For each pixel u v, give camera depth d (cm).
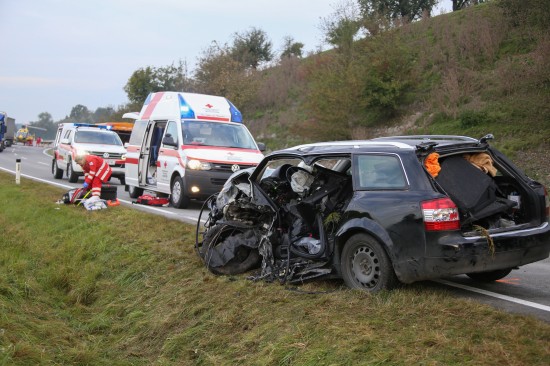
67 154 2142
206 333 590
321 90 2642
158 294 728
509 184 645
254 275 713
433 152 605
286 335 523
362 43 2723
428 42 2888
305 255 659
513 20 2486
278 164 749
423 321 506
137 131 1664
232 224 747
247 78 3759
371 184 621
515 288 675
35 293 793
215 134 1472
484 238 569
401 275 577
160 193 1598
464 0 3519
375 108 2641
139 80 4822
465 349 443
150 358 599
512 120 2058
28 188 1652
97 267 864
